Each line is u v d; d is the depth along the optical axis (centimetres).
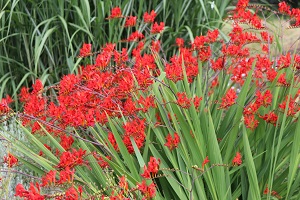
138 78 294
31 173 343
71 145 311
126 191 272
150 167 267
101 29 466
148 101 296
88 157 291
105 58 309
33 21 465
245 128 288
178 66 305
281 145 301
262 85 318
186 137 293
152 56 343
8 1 445
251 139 307
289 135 301
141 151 312
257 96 294
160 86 313
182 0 493
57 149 312
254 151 313
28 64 486
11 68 482
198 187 282
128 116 306
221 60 324
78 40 477
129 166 288
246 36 335
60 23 473
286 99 301
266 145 302
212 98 319
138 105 312
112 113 307
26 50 470
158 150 312
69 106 299
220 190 286
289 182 288
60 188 286
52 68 480
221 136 312
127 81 293
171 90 295
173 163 289
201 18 499
